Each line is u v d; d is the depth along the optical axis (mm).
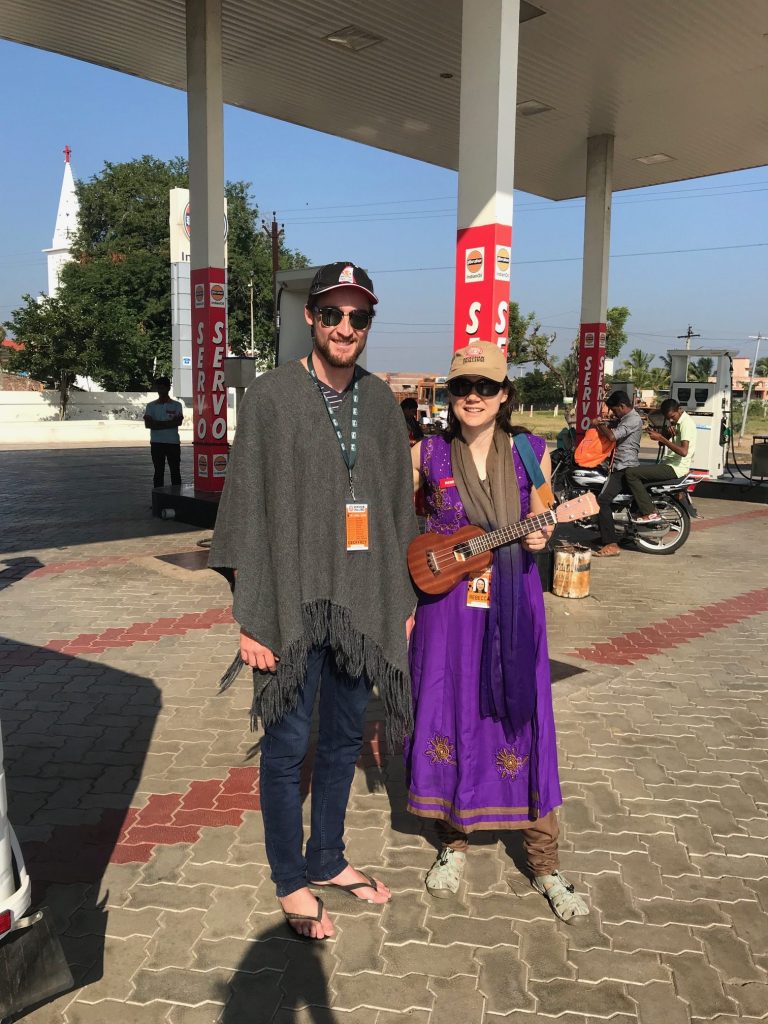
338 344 2111
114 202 34031
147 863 2740
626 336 49094
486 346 2381
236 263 34562
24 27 9242
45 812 3076
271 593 2127
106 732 3811
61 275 31703
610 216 12945
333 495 2160
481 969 2244
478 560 2363
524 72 9922
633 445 8047
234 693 4305
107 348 28000
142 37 9523
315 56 9750
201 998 2125
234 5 8555
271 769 2283
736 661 4945
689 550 8625
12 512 10625
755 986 2195
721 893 2611
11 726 3867
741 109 11148
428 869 2723
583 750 3650
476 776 2455
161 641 5191
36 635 5312
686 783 3354
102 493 12688
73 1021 2043
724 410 13492
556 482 10469
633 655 5027
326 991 2156
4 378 33344
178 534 8945
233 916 2465
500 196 6082
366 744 3721
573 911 2447
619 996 2148
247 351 35719
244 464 2129
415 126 12375
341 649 2229
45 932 1828
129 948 2314
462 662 2424
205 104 8961
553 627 5617
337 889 2555
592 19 8453
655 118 11672
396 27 8883
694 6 8125
